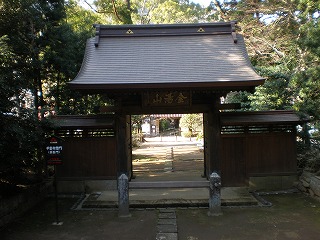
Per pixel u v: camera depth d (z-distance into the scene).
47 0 10.35
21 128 6.34
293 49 10.91
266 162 9.16
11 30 9.38
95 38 8.69
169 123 45.84
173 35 8.99
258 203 7.81
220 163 8.49
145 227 6.40
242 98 13.13
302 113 8.86
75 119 9.24
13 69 8.12
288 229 6.09
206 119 9.34
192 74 7.66
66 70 10.42
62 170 9.20
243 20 16.36
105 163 9.21
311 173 8.75
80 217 7.11
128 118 9.55
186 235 5.92
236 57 8.31
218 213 7.07
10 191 7.31
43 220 6.93
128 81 7.35
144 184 7.46
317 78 8.62
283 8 14.71
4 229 6.36
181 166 13.36
